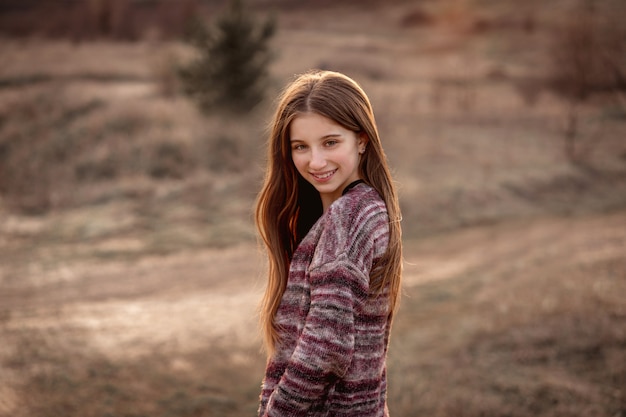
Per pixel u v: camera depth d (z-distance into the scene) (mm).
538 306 5508
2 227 12211
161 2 48469
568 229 11664
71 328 6504
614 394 3826
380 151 1435
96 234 11820
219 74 17406
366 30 49469
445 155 16859
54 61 28766
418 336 5719
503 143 18562
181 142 15789
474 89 26094
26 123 18766
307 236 1357
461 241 11492
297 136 1393
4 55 30250
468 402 3953
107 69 26781
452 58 35188
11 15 47719
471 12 50250
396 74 29734
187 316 7160
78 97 19969
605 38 26688
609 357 4297
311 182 1422
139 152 15633
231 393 4770
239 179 14227
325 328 1200
